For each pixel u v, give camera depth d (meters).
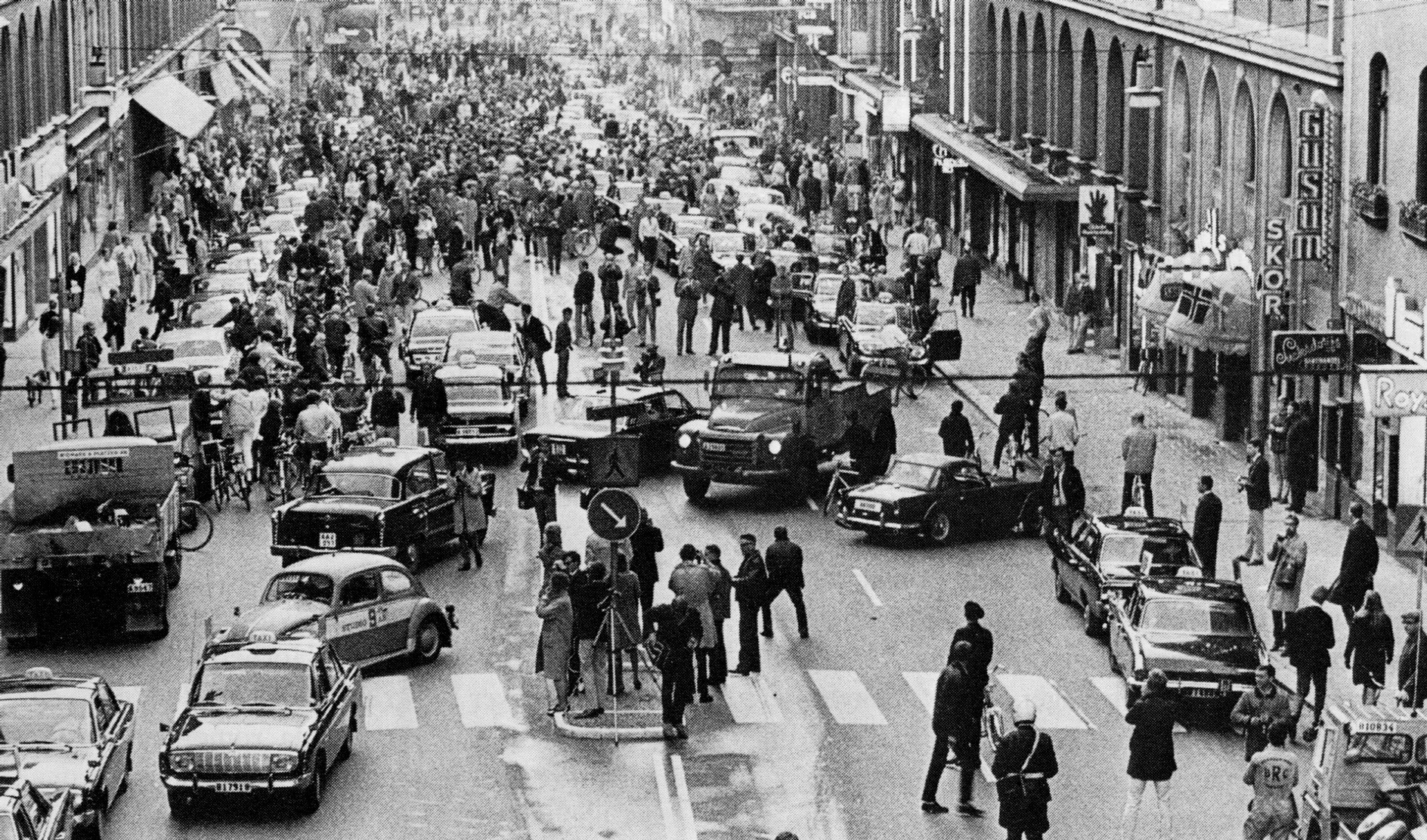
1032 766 26.22
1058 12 72.38
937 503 43.41
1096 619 36.53
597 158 105.75
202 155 99.00
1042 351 54.12
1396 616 37.81
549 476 41.88
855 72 112.44
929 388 61.44
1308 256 46.25
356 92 144.88
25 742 27.20
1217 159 55.69
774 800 28.77
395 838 27.30
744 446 46.47
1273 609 35.88
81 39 80.31
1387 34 43.09
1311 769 27.03
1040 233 74.94
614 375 50.00
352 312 67.81
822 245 80.62
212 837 27.31
